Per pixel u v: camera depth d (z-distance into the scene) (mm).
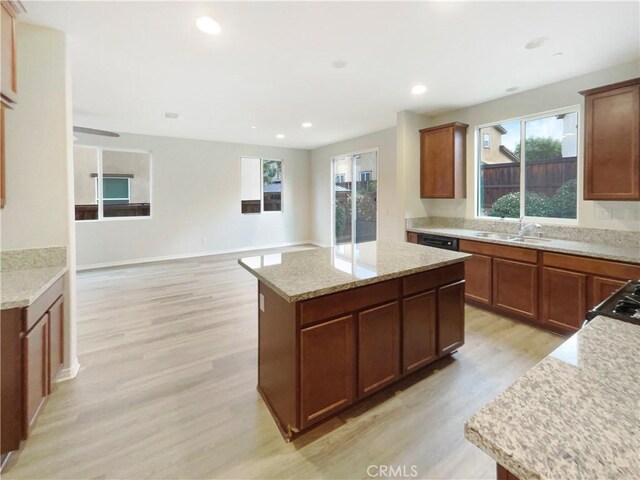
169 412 2012
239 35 2480
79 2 2020
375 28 2393
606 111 2840
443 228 4570
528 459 545
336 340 1852
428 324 2357
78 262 5914
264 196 7988
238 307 3881
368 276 1976
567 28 2402
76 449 1710
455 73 3236
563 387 745
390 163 5895
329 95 3916
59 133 2271
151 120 5141
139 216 6543
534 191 3834
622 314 1188
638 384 752
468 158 4410
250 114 4777
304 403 1747
